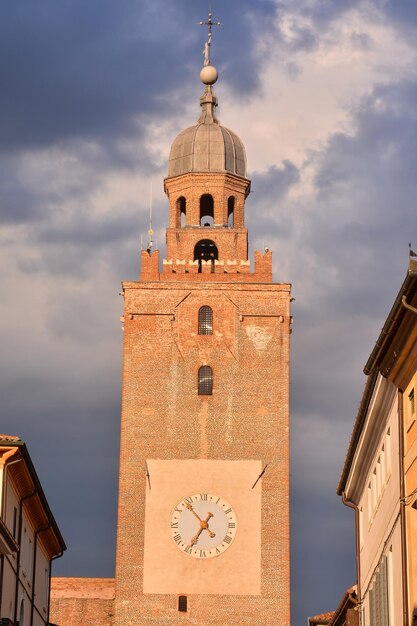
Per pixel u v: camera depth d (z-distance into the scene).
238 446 96.31
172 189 106.19
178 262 100.50
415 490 47.09
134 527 95.12
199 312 98.69
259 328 98.44
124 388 97.31
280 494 95.56
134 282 99.00
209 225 106.56
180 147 106.88
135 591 94.12
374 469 58.97
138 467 95.94
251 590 94.19
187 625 93.56
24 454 67.00
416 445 47.19
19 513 71.69
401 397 49.47
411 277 42.59
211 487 95.69
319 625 95.25
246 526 95.12
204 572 94.50
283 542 94.81
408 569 48.19
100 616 110.62
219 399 97.12
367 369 50.88
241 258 102.81
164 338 98.19
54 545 86.31
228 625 93.62
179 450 96.25
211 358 97.81
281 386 97.38
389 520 53.19
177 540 95.00
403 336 46.34
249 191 106.75
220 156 106.12
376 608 56.09
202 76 111.62
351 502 67.88
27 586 76.44
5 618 63.19
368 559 62.25
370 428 56.50
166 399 97.12
